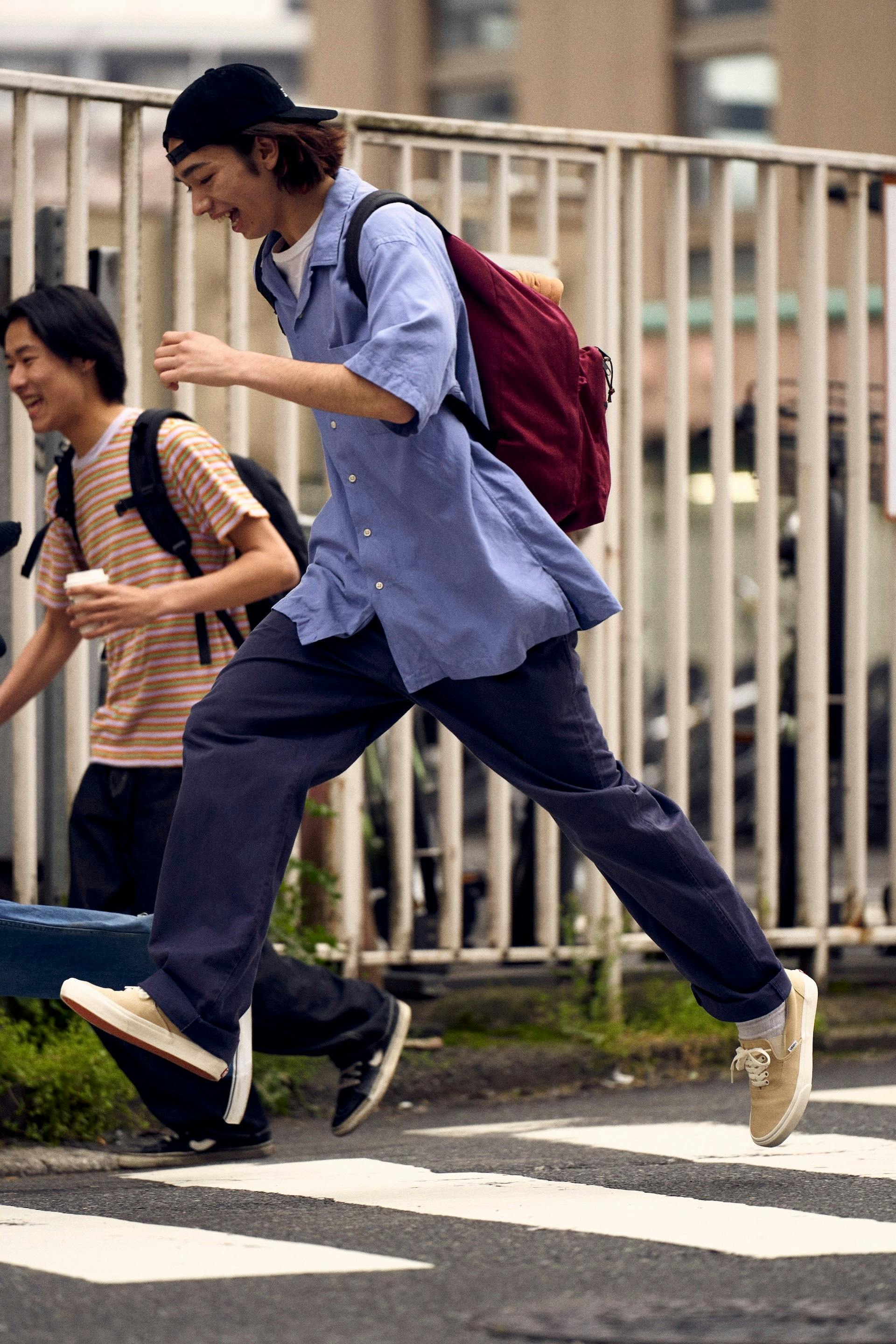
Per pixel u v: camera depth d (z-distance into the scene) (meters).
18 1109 16.08
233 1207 12.27
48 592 15.20
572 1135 15.49
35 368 14.64
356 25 63.31
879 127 54.66
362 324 12.01
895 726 22.05
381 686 12.50
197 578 14.43
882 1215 11.70
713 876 12.55
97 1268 10.32
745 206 54.72
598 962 20.25
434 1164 14.14
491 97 62.25
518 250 44.00
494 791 19.97
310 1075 18.17
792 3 55.91
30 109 17.64
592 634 20.33
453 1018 20.22
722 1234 11.15
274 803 12.28
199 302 34.38
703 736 36.66
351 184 12.23
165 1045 12.13
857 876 21.77
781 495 23.75
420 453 11.91
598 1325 9.13
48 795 17.92
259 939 12.28
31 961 13.57
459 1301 9.62
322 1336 8.96
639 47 58.75
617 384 20.56
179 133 12.08
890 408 21.94
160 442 14.56
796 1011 12.88
